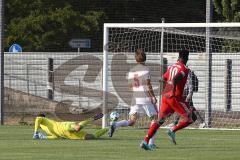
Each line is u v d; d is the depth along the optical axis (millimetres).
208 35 54625
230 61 61719
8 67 72875
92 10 102562
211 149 36344
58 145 37750
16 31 97062
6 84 72000
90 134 42000
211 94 59844
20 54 73000
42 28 97438
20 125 54688
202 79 62031
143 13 102688
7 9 98812
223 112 61969
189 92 44750
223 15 70938
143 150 35438
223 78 62031
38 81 72562
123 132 48250
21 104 70000
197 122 58562
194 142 40750
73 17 97562
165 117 35656
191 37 69375
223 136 45688
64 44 98500
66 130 41125
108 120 52000
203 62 61875
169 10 102938
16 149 35531
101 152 34219
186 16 103438
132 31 71875
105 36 52812
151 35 71562
